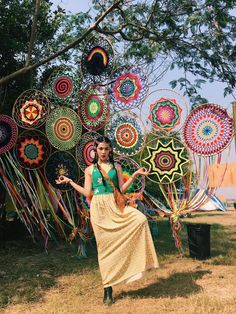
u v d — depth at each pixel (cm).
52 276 573
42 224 726
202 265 595
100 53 666
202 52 807
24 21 995
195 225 645
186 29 791
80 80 671
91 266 626
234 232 1049
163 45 843
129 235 432
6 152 690
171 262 624
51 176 691
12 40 936
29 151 677
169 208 668
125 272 427
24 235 1022
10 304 443
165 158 618
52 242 879
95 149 461
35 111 657
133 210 440
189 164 609
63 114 663
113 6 729
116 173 450
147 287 481
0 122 652
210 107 592
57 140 659
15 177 754
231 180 572
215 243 815
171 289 468
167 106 614
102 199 443
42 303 446
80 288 496
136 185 628
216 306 396
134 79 634
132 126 630
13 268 635
